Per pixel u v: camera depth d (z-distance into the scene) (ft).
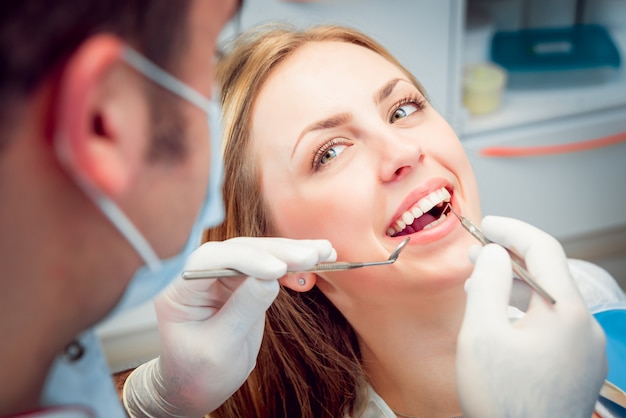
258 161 3.85
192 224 2.02
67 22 1.56
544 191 8.03
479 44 8.00
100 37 1.60
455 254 3.58
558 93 8.03
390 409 4.03
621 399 3.47
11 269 1.73
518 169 7.81
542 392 2.68
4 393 1.92
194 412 3.58
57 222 1.73
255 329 3.51
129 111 1.67
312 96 3.71
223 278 3.46
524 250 3.07
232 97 3.98
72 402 2.16
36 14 1.52
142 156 1.74
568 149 7.74
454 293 3.61
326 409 4.22
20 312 1.79
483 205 7.95
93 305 1.92
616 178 8.17
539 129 7.72
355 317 3.97
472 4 7.82
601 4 8.07
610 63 8.07
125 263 1.90
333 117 3.65
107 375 2.39
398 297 3.68
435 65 7.23
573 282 2.87
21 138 1.61
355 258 3.68
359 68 3.80
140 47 1.70
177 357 3.45
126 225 1.78
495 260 2.87
